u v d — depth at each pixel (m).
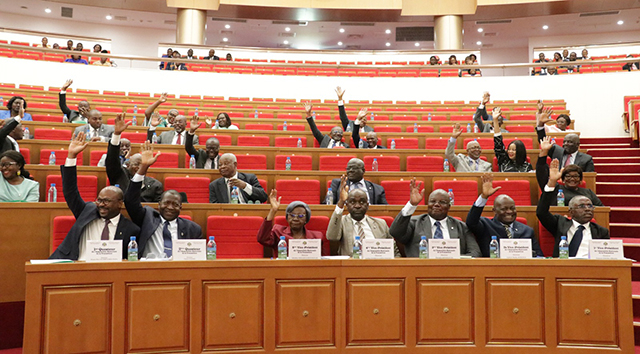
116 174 4.58
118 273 3.14
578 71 12.15
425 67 12.57
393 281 3.44
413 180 3.94
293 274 3.38
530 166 6.23
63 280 3.04
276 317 3.34
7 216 3.92
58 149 6.16
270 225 4.04
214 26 20.59
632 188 6.66
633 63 11.55
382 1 18.03
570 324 3.36
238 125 9.35
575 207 4.22
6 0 18.73
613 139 9.56
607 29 20.25
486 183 4.09
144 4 17.94
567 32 20.66
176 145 6.47
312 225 4.43
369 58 16.44
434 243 3.51
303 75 13.13
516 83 12.11
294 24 20.30
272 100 12.23
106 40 16.70
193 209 4.52
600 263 3.39
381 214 4.65
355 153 6.75
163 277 3.21
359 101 12.16
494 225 4.24
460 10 17.80
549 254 4.51
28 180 4.58
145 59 12.19
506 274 3.43
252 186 5.18
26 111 8.44
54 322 2.99
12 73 11.40
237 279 3.32
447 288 3.43
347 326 3.40
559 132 8.20
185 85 12.33
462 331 3.39
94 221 3.79
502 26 19.94
